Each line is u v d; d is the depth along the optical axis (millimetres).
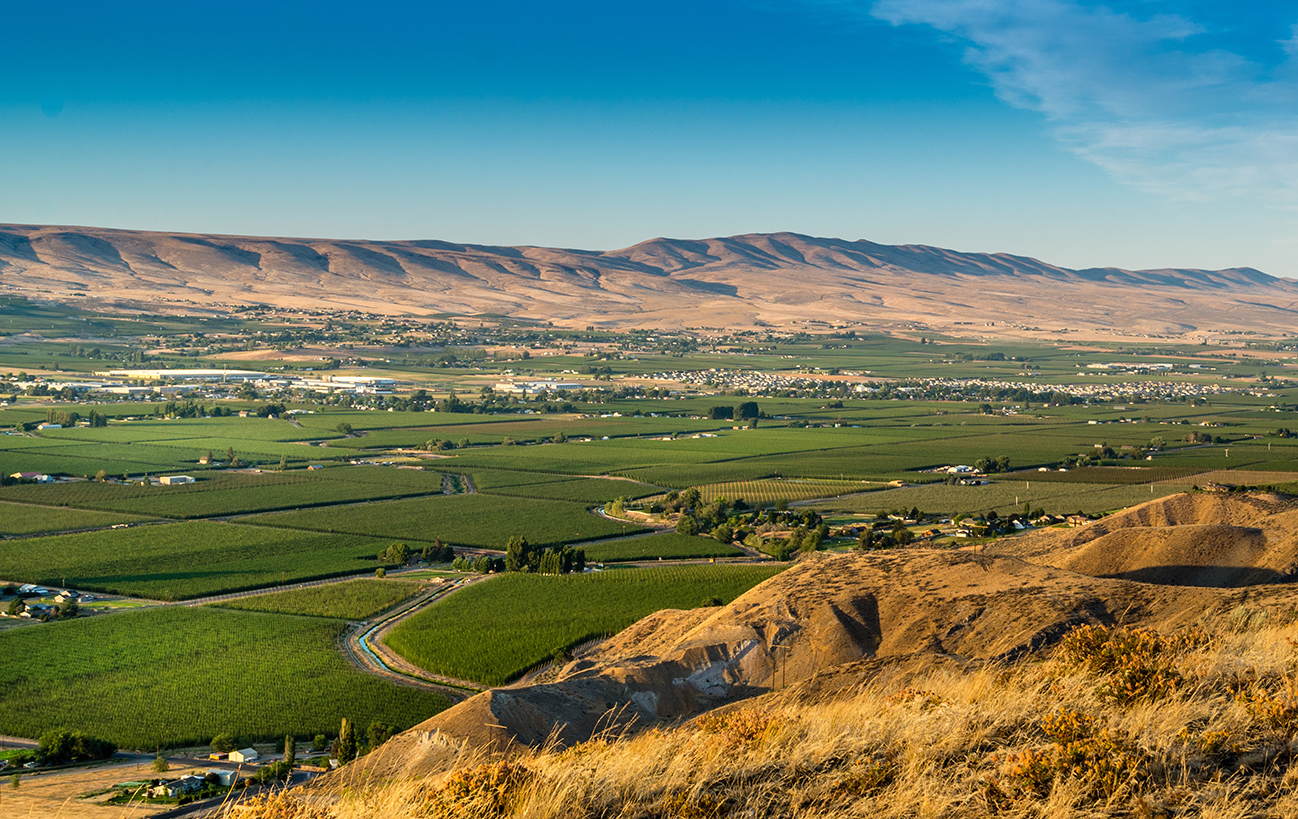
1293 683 14672
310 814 14617
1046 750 13711
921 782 13375
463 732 28062
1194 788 12711
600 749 15250
